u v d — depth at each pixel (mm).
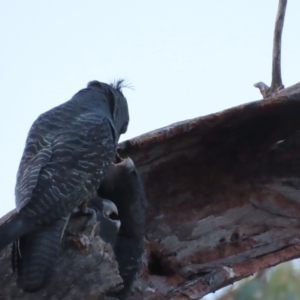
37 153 9820
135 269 11117
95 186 10031
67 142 10016
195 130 11578
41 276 8977
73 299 9625
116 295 11086
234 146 12086
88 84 11766
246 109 11547
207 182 12266
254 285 15562
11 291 9523
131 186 11039
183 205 12227
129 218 11070
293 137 12164
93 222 9758
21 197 9273
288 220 12305
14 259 9320
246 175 12344
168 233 12133
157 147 11602
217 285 11859
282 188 12344
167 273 12039
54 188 9414
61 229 9297
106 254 9711
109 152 10453
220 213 12266
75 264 9602
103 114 10945
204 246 12133
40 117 10445
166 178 12086
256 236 12227
